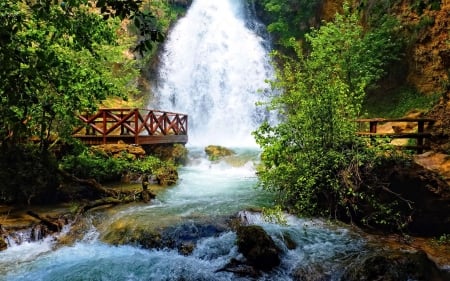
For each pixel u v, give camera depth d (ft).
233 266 19.83
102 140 41.91
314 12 70.59
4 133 27.50
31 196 29.27
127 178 36.83
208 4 85.05
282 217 26.07
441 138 29.01
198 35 77.56
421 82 47.93
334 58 45.32
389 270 17.88
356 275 18.06
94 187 31.19
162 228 23.85
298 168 26.09
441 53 43.06
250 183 38.93
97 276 19.58
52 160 30.19
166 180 37.50
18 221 25.46
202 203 29.73
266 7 75.31
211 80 73.20
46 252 22.59
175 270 19.94
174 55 73.05
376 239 23.40
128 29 63.98
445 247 22.39
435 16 46.16
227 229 24.12
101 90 26.45
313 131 26.53
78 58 28.55
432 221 24.41
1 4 16.69
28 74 13.71
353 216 26.25
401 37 51.19
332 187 25.67
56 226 25.13
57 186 30.81
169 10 75.77
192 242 22.89
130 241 23.45
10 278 19.33
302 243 22.38
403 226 23.93
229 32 79.71
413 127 37.68
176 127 51.11
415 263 18.35
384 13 53.88
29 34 20.52
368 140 25.96
